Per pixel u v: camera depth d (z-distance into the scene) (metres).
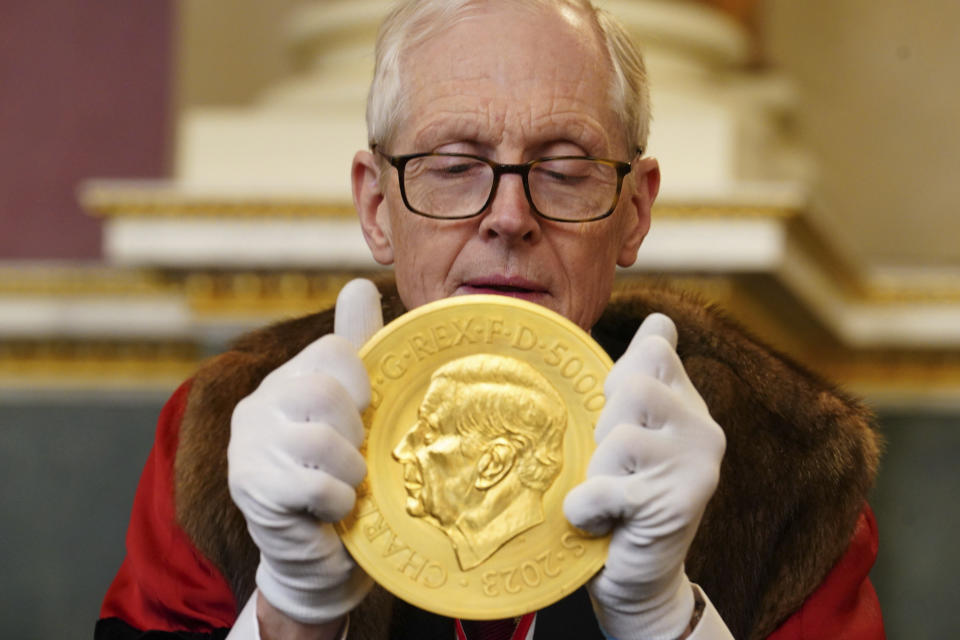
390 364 2.80
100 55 10.11
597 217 3.05
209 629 3.32
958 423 8.93
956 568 8.84
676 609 2.76
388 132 3.14
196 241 7.73
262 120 7.93
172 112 10.03
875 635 3.31
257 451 2.60
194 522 3.32
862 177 10.27
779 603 3.26
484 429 2.77
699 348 3.44
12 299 9.18
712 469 2.64
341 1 8.75
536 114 3.00
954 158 10.23
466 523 2.72
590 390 2.80
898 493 8.94
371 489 2.73
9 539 9.11
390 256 3.34
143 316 9.13
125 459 9.17
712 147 7.58
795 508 3.29
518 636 3.24
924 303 8.91
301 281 7.75
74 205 9.95
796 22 10.35
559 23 3.07
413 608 3.30
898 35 10.35
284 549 2.63
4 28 10.15
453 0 3.09
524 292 3.02
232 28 9.95
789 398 3.37
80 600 9.06
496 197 2.99
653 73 8.17
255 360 3.50
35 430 9.20
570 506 2.63
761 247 7.32
